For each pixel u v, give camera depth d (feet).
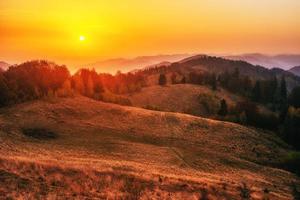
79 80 447.83
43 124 275.18
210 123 326.03
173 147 252.01
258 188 149.38
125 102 447.42
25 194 87.66
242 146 281.74
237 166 219.00
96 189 102.17
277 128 418.72
